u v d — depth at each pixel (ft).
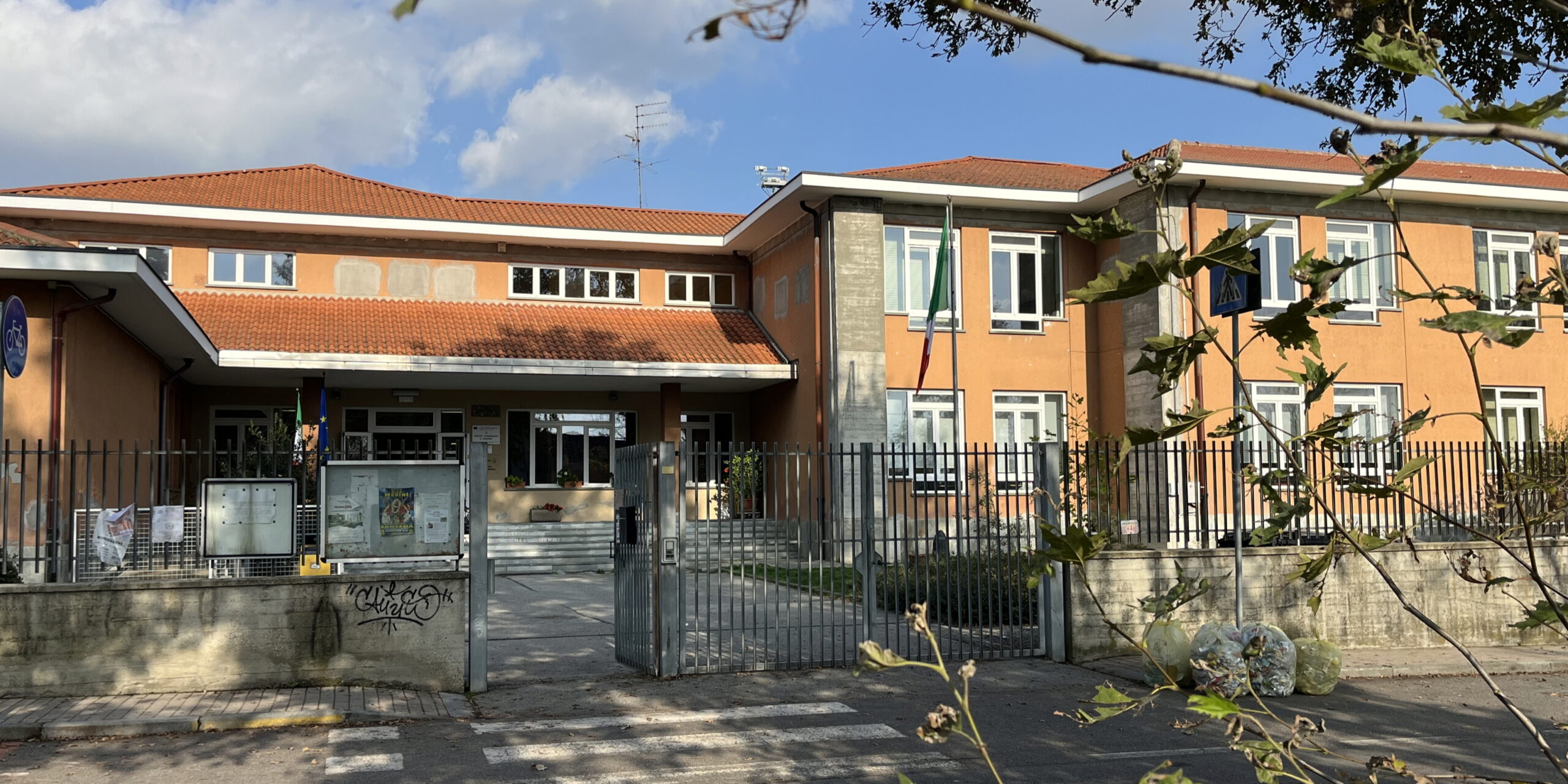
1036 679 33.47
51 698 29.14
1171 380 8.45
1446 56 27.37
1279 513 10.07
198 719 26.89
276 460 33.22
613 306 92.22
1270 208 76.13
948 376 77.92
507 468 88.12
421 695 30.55
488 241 89.20
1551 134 5.11
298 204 86.28
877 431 75.36
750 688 32.22
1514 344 6.83
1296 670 31.81
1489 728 27.27
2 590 29.32
